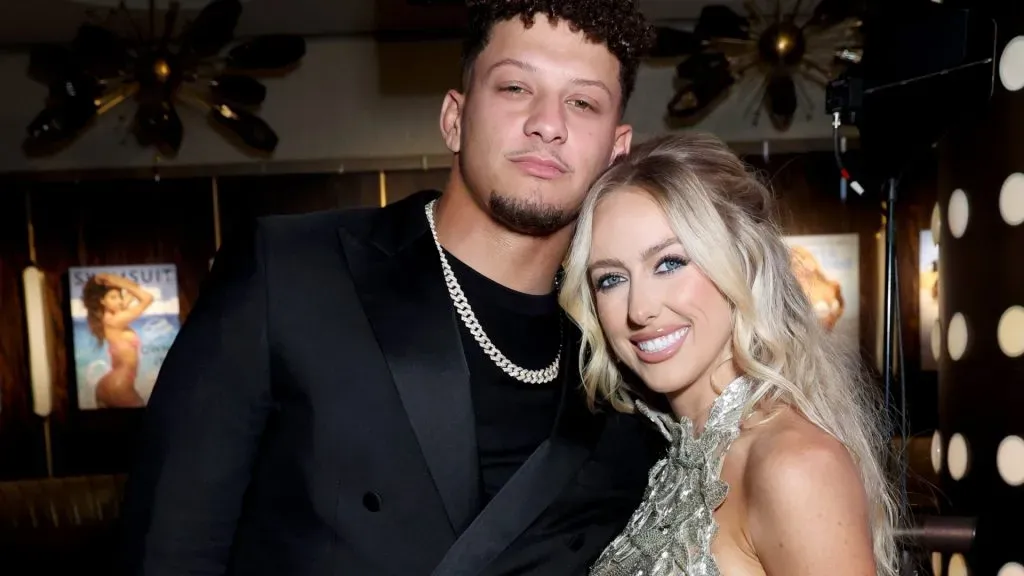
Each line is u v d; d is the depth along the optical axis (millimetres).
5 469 4727
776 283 1463
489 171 1386
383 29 4516
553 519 1495
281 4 4082
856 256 4543
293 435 1381
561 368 1610
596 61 1390
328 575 1340
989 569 1619
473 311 1487
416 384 1385
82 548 4352
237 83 4293
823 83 4488
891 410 2047
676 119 4547
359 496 1366
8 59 4543
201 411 1347
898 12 1900
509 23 1376
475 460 1406
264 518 1384
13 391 4754
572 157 1389
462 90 1488
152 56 4133
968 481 1687
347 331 1405
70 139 4594
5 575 4223
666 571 1339
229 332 1378
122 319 4727
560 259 1543
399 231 1513
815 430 1316
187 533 1321
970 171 1674
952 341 1735
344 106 4602
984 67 1632
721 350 1462
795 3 4227
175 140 4266
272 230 1475
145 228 4699
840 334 1622
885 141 2002
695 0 4191
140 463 1355
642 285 1413
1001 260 1594
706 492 1328
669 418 1534
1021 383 1562
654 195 1398
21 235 4688
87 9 4062
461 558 1356
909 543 1689
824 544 1205
